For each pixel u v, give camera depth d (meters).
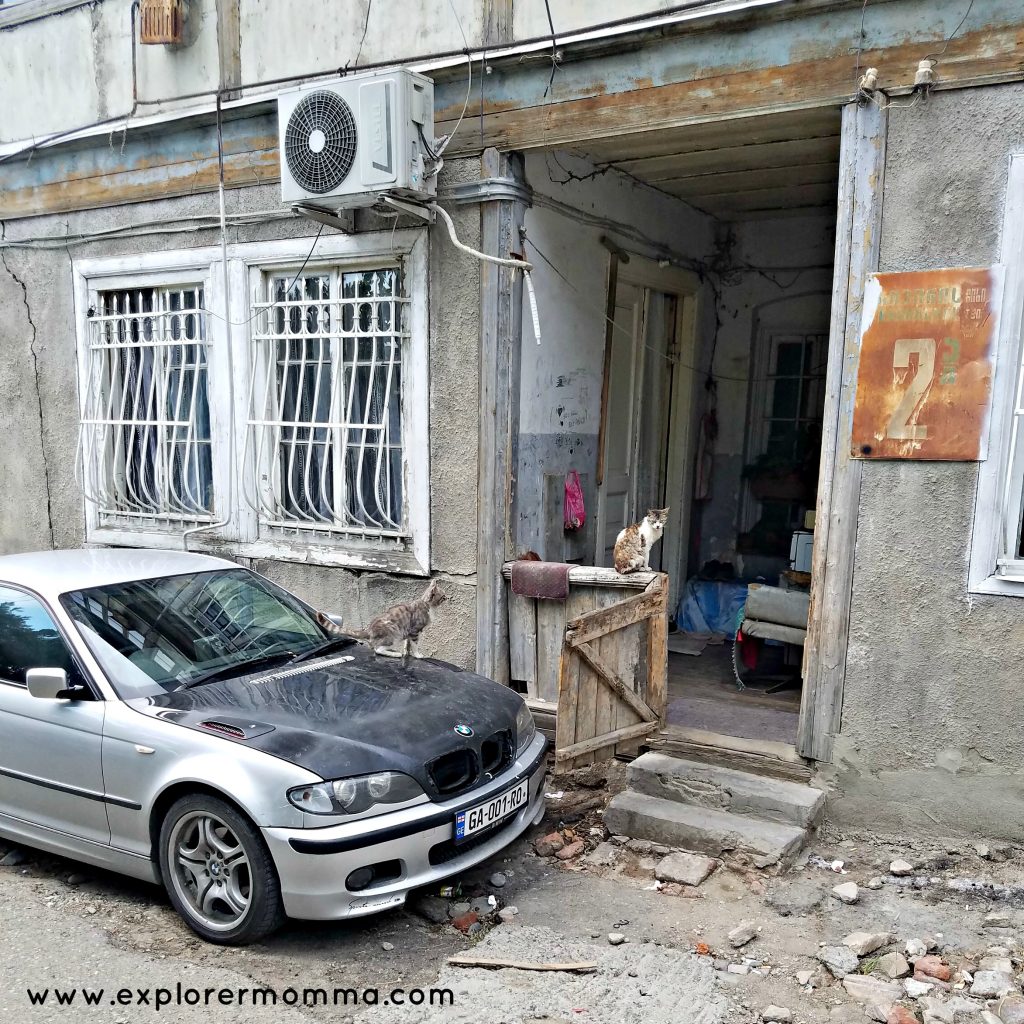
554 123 5.01
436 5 5.40
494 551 5.41
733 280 7.60
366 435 5.96
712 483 7.84
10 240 7.53
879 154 4.16
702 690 5.89
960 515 4.11
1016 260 3.95
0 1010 3.11
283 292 6.29
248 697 3.81
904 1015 3.03
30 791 3.97
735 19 4.41
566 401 5.91
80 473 7.41
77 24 6.97
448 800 3.57
